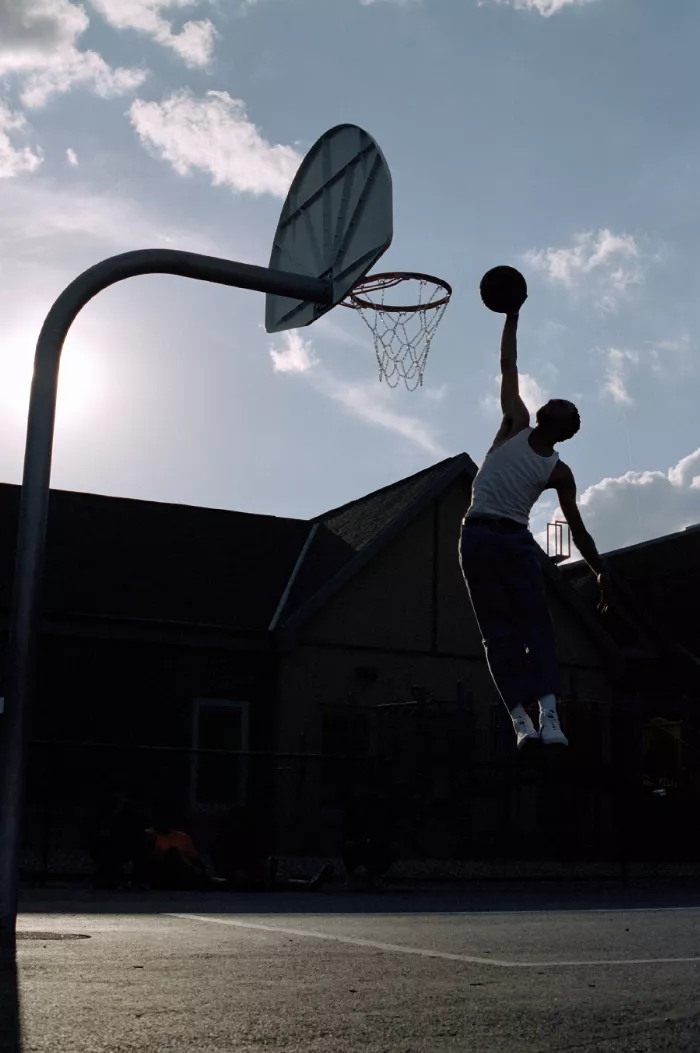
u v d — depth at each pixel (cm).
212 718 2289
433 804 2070
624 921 862
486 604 468
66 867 1650
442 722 2206
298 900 1157
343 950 632
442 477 2552
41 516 734
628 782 2225
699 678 2730
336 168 973
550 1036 404
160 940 670
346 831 1462
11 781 695
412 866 1923
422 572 2517
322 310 952
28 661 712
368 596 2453
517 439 476
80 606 2288
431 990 491
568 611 2633
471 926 803
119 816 1316
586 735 2256
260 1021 415
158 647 2270
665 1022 432
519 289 486
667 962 599
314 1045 380
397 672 2442
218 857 1391
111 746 1413
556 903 1169
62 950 606
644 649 2798
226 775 2227
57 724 2166
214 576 2505
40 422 748
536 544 476
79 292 780
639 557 3122
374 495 2770
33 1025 397
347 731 2361
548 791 2206
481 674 2525
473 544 468
